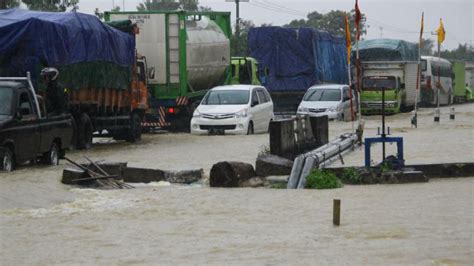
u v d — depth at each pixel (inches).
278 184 1045.8
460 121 2554.1
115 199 942.4
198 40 2279.8
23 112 1189.1
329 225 748.0
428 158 1326.3
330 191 987.9
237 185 1043.9
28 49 1443.2
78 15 1596.9
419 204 863.7
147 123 2225.6
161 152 1560.0
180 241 687.1
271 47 2839.6
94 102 1665.8
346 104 2532.0
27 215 831.1
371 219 775.1
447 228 721.0
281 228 738.8
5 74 1449.3
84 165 1099.3
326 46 2984.7
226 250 645.3
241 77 2711.6
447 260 592.1
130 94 1854.1
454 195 928.3
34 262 616.1
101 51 1670.8
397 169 1074.7
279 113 2866.6
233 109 1966.0
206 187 1053.2
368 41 3235.7
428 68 3801.7
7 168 1141.1
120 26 1888.5
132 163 1342.3
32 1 2960.1
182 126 2266.2
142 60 1973.4
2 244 685.3
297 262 596.4
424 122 2496.3
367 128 2170.3
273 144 1197.7
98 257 629.3
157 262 607.2
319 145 1455.5
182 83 2209.6
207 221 787.4
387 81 3073.3
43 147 1231.5
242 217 808.3
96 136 1886.1
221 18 2504.9
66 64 1521.9
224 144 1699.1
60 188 1012.5
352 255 615.8
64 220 801.6
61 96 1403.8
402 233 700.7
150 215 829.2
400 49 3171.8
